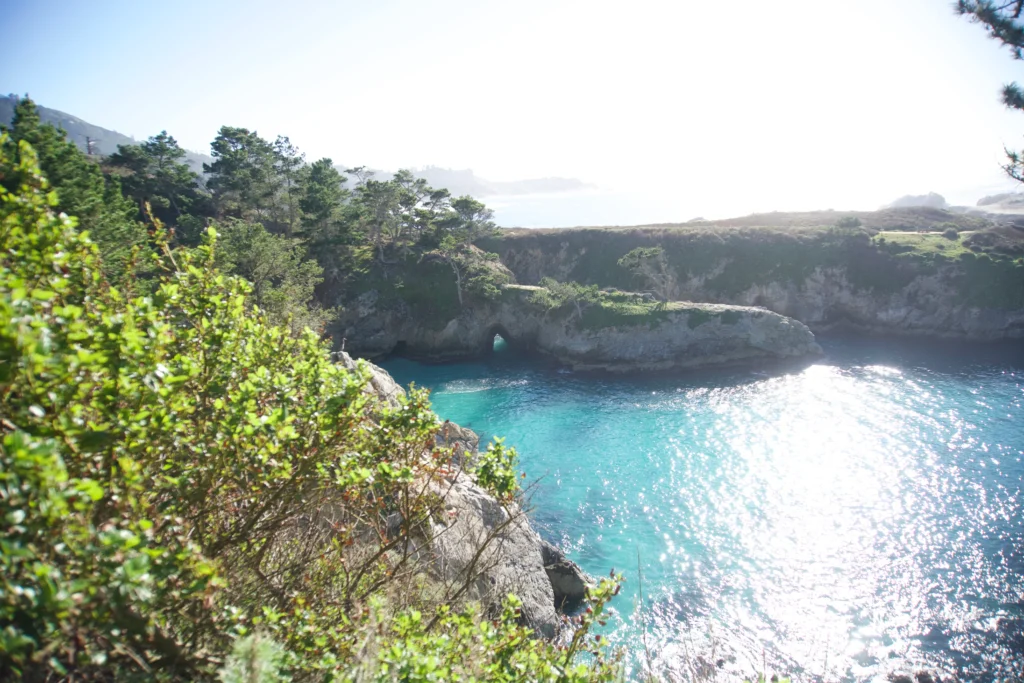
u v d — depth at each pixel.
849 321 96.31
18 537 3.90
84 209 37.84
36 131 48.59
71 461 5.20
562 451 51.31
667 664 25.97
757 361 78.06
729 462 48.28
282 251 68.25
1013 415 55.66
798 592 31.67
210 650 5.82
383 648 6.56
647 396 67.06
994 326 85.56
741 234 107.44
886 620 29.38
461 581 11.54
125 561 4.29
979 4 16.05
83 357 4.68
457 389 72.00
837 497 41.91
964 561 33.78
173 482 5.89
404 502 9.09
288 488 7.52
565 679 8.44
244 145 103.19
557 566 28.58
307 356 8.56
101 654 4.33
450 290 91.69
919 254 93.56
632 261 101.31
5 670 3.91
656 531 37.97
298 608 6.63
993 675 25.67
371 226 104.69
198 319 7.39
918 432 52.78
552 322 84.31
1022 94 15.71
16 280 4.63
